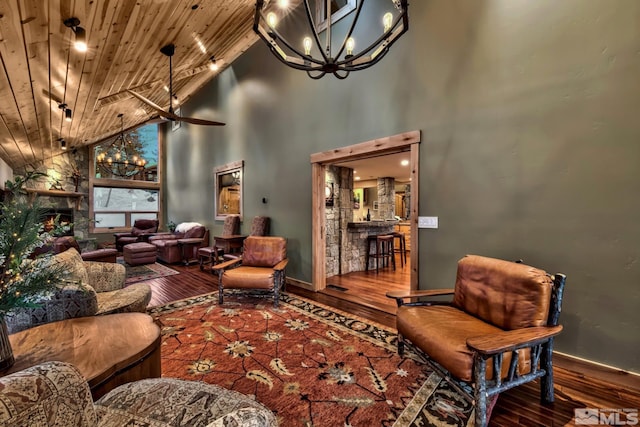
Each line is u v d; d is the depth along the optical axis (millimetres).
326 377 1910
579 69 2045
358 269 5527
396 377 1912
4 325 1247
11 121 3578
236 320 2904
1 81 2502
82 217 7844
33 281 1193
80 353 1391
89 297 1969
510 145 2359
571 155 2080
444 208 2762
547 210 2188
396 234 5898
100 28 2279
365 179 7738
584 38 2025
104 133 6691
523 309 1702
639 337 1841
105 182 8242
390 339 2469
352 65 2102
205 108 6727
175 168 8438
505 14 2387
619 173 1900
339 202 5207
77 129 5320
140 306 2521
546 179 2189
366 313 3109
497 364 1454
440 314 2035
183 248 5914
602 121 1960
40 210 1242
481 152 2521
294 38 4316
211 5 2895
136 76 3766
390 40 1917
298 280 4293
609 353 1943
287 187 4480
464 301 2115
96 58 2750
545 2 2191
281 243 3922
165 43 3229
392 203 7078
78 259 2551
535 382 1904
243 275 3367
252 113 5195
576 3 2059
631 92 1858
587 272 2023
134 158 7891
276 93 4664
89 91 3514
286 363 2084
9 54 2125
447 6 2727
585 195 2027
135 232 7977
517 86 2320
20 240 1166
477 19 2541
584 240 2033
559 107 2129
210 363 2084
